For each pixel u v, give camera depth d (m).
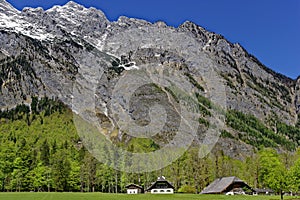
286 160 109.94
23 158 122.44
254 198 80.69
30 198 72.12
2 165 116.38
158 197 79.56
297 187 76.31
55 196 77.81
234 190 116.69
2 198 71.81
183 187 122.06
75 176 124.56
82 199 71.06
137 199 72.62
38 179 117.56
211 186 122.88
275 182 78.31
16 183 115.12
